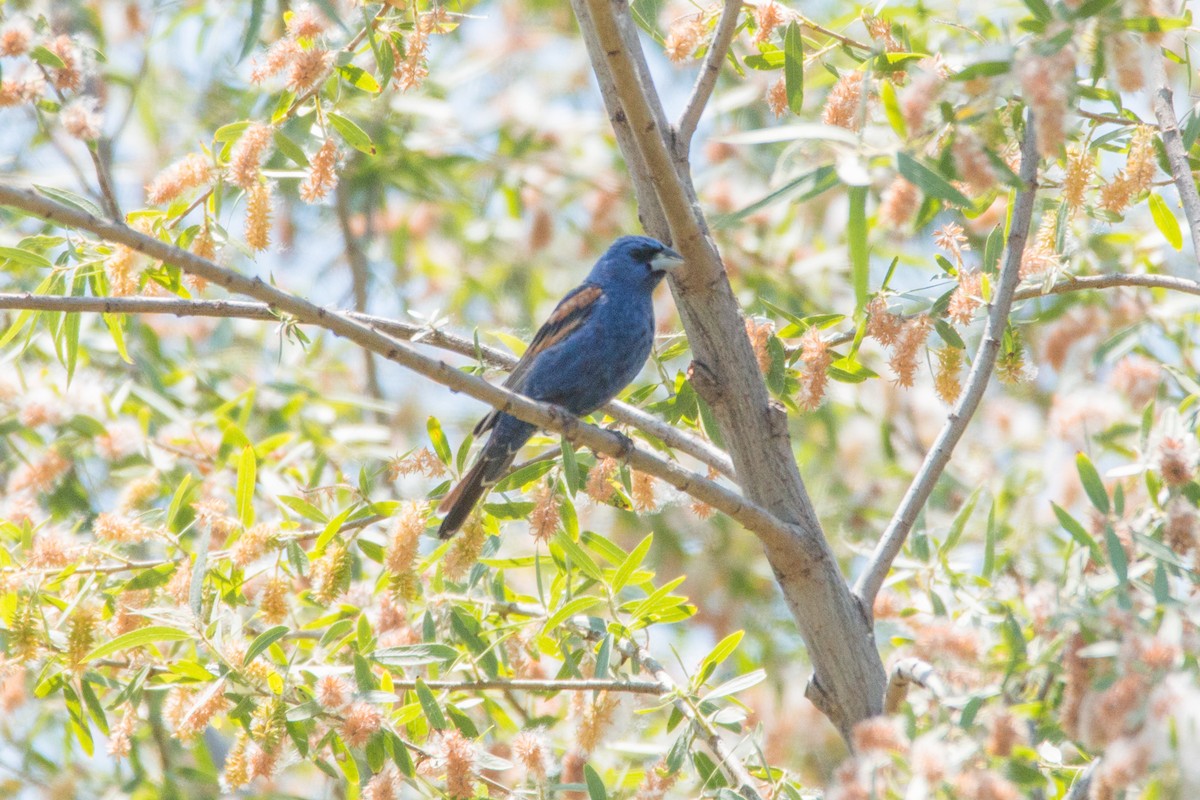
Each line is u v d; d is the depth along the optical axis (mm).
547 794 9016
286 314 8578
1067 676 7520
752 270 17750
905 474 16578
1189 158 10141
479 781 9078
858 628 8875
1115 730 6586
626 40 9648
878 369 17062
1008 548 11984
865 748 7078
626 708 11273
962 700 7258
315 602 10336
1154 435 9141
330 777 10016
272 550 9742
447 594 10484
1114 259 13352
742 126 17875
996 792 6711
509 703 11820
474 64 19891
